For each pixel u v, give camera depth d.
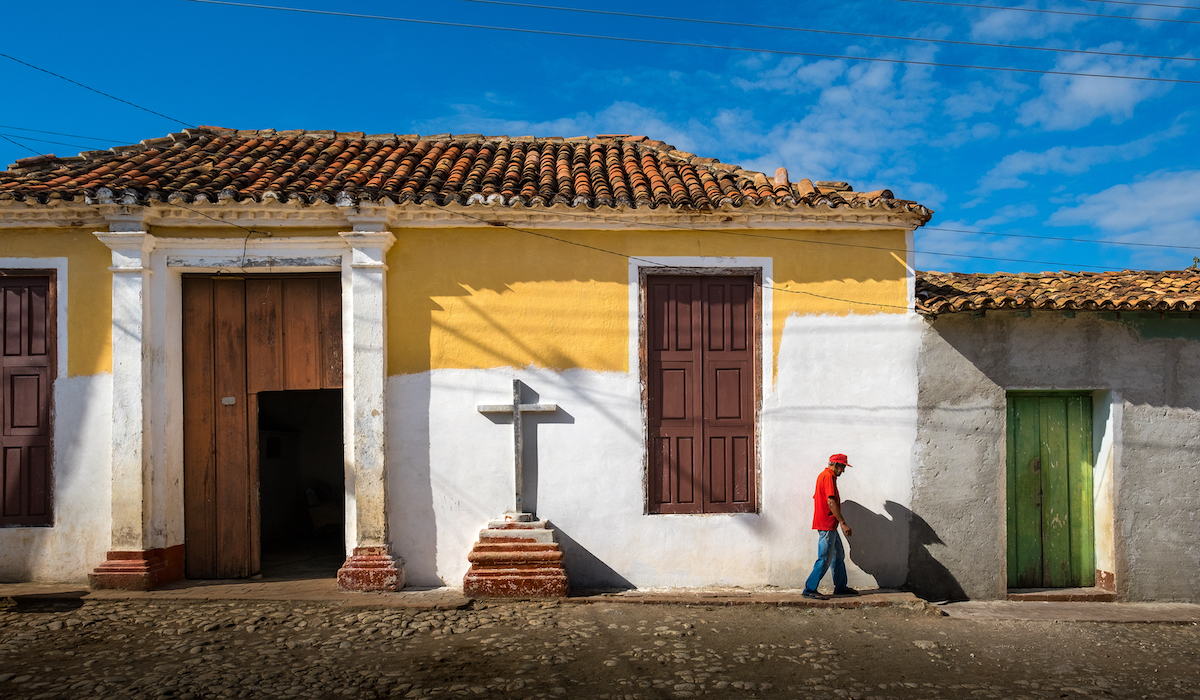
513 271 7.18
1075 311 7.24
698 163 8.72
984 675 5.16
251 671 4.86
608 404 7.19
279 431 9.75
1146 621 6.60
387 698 4.48
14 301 6.97
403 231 7.12
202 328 7.24
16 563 6.85
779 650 5.52
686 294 7.33
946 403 7.34
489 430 7.11
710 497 7.25
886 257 7.38
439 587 6.96
